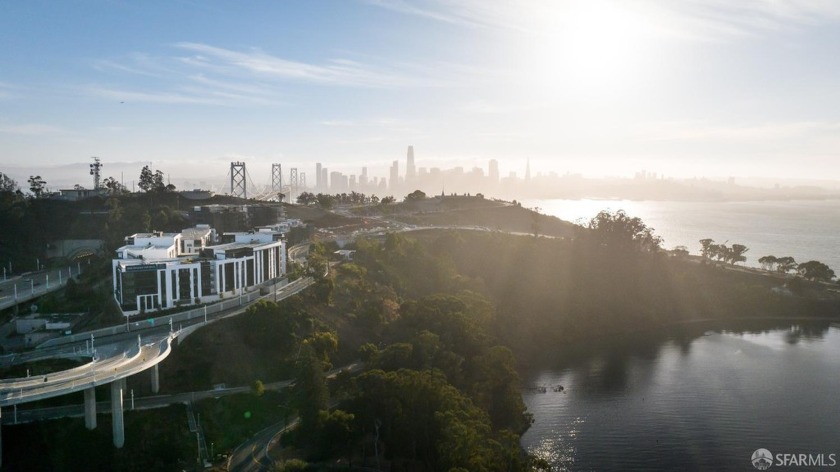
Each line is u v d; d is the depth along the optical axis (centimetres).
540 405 19450
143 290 19938
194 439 14862
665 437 17025
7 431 13888
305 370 15175
